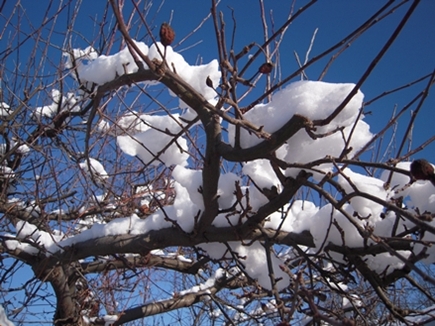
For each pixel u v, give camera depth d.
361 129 2.46
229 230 3.34
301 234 3.36
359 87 1.95
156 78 2.62
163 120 3.24
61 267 4.85
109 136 5.96
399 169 2.05
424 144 2.50
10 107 5.41
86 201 5.62
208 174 2.82
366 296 4.72
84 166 5.57
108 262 5.33
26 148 5.62
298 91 2.28
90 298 5.70
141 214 5.32
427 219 2.47
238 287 5.96
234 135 2.65
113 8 2.00
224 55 2.30
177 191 3.79
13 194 5.73
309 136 2.38
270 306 5.23
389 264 3.12
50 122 5.18
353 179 2.70
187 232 3.58
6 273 4.93
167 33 2.17
